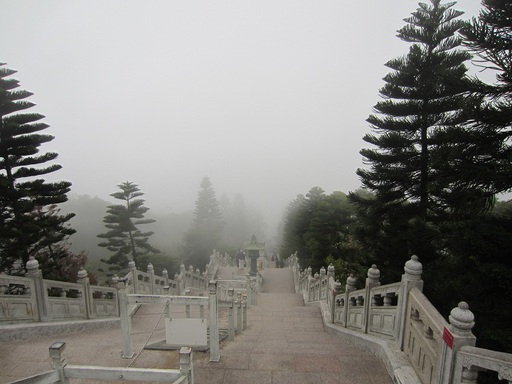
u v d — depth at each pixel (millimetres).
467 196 5633
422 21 10406
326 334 8680
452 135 5699
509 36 5012
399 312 5527
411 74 10023
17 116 12305
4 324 6652
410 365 4855
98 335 7523
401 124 10336
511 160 4906
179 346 6027
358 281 12414
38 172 12938
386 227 11469
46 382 3061
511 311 5211
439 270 8352
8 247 12305
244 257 29672
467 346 3285
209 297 5523
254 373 5168
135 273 11453
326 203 32156
